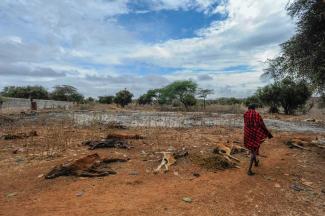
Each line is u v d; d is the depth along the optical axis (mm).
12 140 10320
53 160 7762
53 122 16484
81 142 9930
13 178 6484
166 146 9664
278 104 33062
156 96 56062
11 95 57125
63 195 5680
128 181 6496
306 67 9945
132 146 9375
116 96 46844
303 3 9758
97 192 5863
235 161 8328
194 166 7680
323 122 21469
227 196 5969
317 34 9672
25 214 4879
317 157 9148
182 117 22109
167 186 6336
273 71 11086
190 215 5090
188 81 46906
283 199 6004
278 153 9578
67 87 59375
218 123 17672
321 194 6348
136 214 5012
